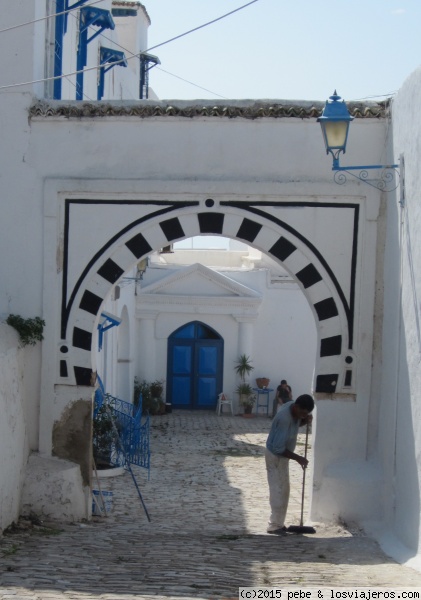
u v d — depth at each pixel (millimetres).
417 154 10008
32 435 11930
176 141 11812
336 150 11453
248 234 11844
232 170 11797
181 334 29453
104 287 11922
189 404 29578
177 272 28797
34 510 11641
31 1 11977
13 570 8352
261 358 29688
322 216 11742
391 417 11031
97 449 15922
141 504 13820
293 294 29672
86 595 7426
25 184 11938
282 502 11391
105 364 20641
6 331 11266
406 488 10242
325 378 11781
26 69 11938
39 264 11945
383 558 9594
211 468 17750
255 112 11664
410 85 10328
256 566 8898
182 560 9117
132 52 26969
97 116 11812
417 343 9930
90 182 11805
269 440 11523
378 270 11695
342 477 11562
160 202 11852
